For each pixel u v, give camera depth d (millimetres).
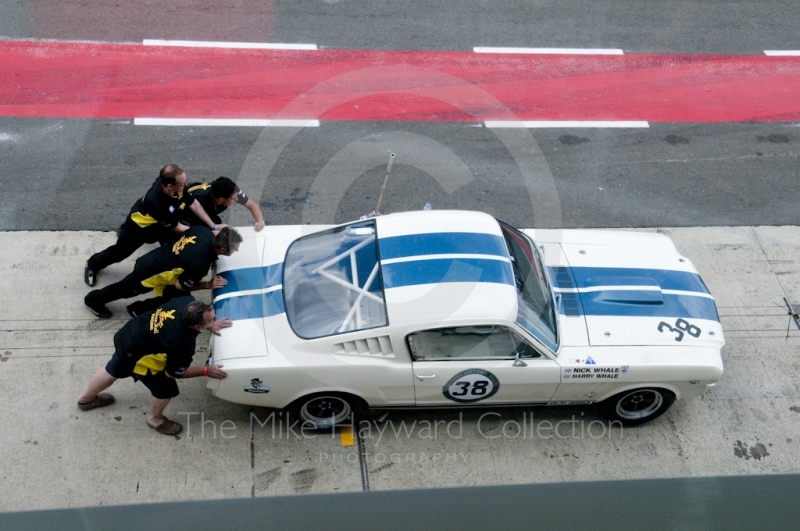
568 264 6301
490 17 10945
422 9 10945
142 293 6031
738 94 9953
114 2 10328
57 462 5324
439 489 1854
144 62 9367
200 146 8391
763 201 8469
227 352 5191
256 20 10312
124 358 5086
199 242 5566
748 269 7578
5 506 5016
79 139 8297
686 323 5871
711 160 8930
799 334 6934
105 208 7578
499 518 1778
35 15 9891
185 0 10539
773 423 6145
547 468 5645
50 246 7059
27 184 7723
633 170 8719
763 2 11945
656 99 9742
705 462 5801
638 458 5785
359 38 10227
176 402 5863
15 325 6262
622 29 10992
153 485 5266
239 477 5387
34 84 8867
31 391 5781
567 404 5812
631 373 5488
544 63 10164
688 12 11531
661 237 6789
